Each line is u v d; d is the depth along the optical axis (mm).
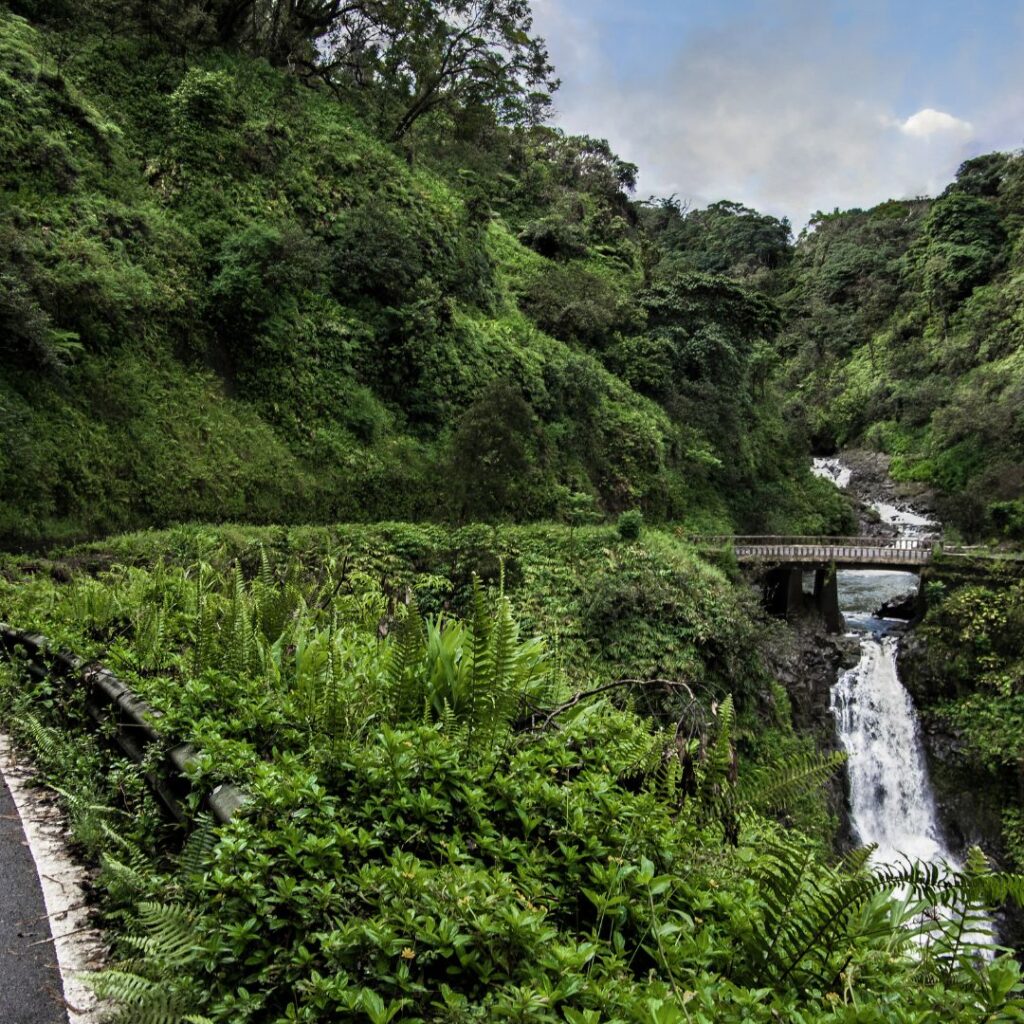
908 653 23375
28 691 4914
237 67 30859
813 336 76875
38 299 17203
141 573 7215
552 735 3373
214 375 21422
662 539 23391
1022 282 56500
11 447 15172
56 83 22625
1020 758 19750
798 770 3139
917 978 1987
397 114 38688
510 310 35656
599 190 61500
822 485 43469
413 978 1758
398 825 2330
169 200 23766
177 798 2924
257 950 1842
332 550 17734
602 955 1948
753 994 1671
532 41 40594
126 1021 1809
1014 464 39250
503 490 22688
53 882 2826
